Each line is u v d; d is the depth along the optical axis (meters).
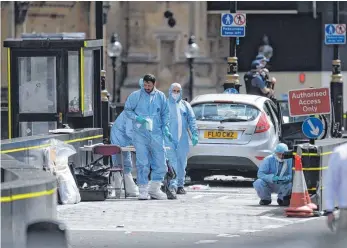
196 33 123.56
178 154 59.38
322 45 122.12
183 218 48.19
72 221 46.75
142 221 46.97
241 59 121.94
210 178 71.81
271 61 123.19
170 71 123.38
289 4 121.31
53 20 115.69
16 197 32.62
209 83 123.38
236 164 64.50
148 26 123.12
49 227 28.38
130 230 44.16
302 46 122.62
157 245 39.81
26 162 50.81
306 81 122.81
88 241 41.06
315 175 50.06
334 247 34.44
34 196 33.50
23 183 33.53
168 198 56.47
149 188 56.06
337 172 33.50
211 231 43.91
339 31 95.19
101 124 65.75
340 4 121.31
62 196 53.03
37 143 51.84
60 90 63.34
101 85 68.25
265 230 44.09
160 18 123.25
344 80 119.69
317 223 46.72
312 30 122.50
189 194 59.62
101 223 46.25
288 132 71.44
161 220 47.38
